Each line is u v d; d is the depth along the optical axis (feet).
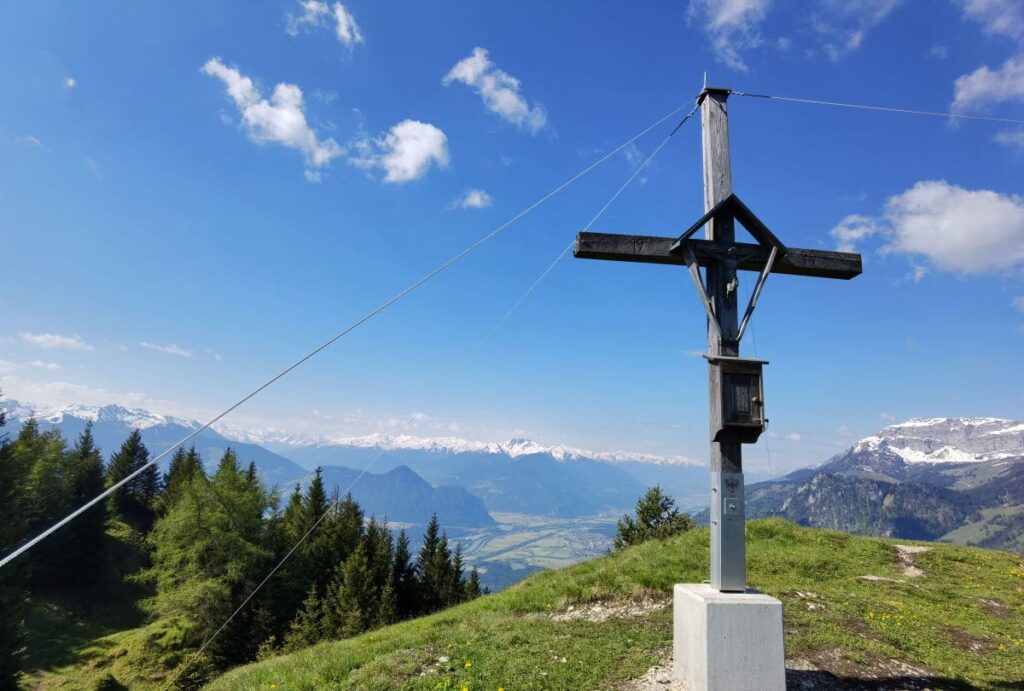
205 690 45.75
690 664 27.53
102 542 214.90
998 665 37.73
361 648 41.70
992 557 71.82
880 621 43.52
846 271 31.89
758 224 30.83
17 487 167.94
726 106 32.91
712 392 28.91
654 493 144.46
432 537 214.90
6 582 151.43
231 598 163.32
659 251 31.32
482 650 35.91
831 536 76.54
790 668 32.96
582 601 47.50
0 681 130.41
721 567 27.76
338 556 201.57
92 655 155.22
